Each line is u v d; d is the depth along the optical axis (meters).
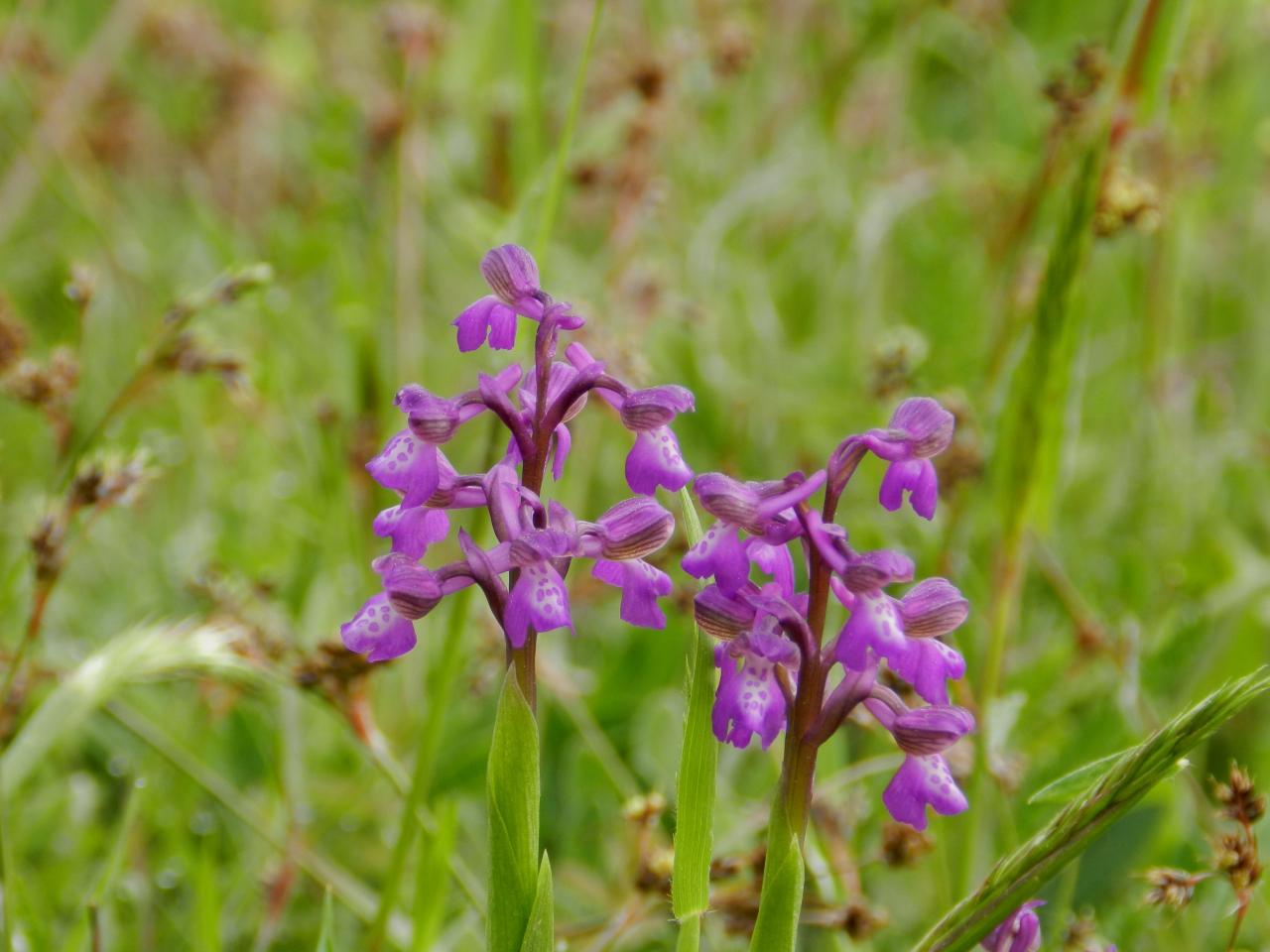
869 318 1.15
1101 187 0.74
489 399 0.57
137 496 0.68
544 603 0.56
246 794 0.79
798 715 0.56
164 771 0.76
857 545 0.82
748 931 0.67
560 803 0.79
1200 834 0.73
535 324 0.67
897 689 0.70
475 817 0.77
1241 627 0.82
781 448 1.06
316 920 0.73
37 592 0.67
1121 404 1.12
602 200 1.20
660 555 0.76
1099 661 0.80
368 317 0.95
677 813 0.58
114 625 0.88
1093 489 1.08
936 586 0.56
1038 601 0.92
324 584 0.86
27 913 0.67
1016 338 0.77
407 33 1.01
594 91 1.22
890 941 0.72
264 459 0.98
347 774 0.81
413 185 1.05
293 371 1.02
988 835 0.73
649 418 0.56
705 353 1.04
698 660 0.57
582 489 0.93
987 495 0.85
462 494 0.57
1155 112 0.75
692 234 1.20
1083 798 0.57
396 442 0.57
